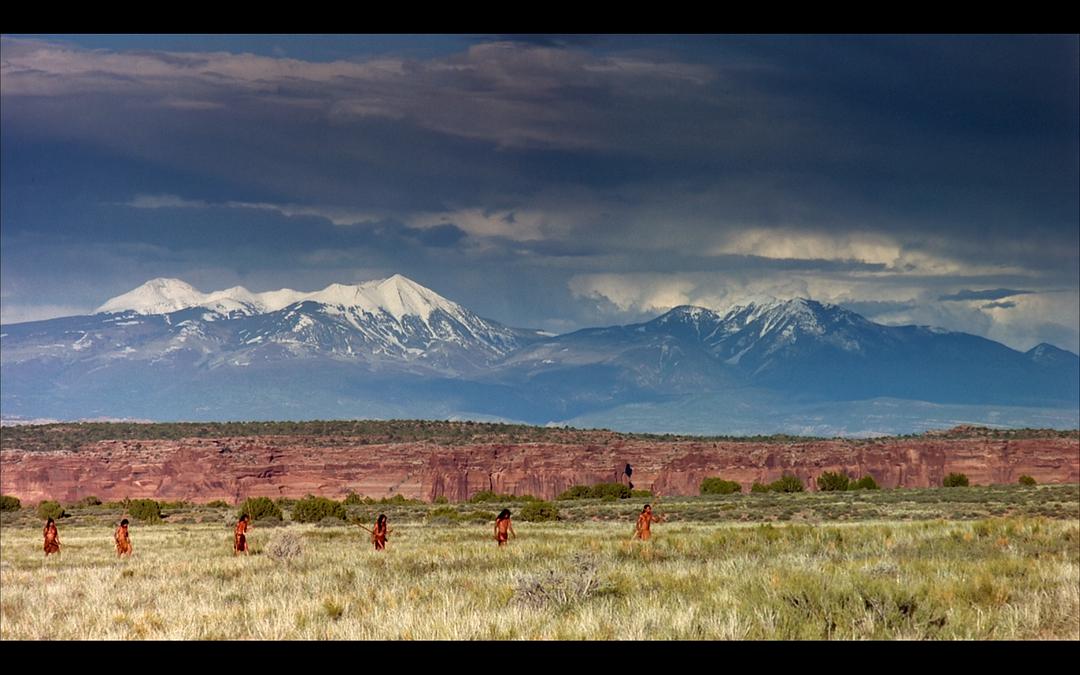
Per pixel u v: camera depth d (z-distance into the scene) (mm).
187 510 196125
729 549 60375
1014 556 49188
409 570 53344
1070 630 31891
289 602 40000
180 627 35562
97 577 55281
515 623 32969
